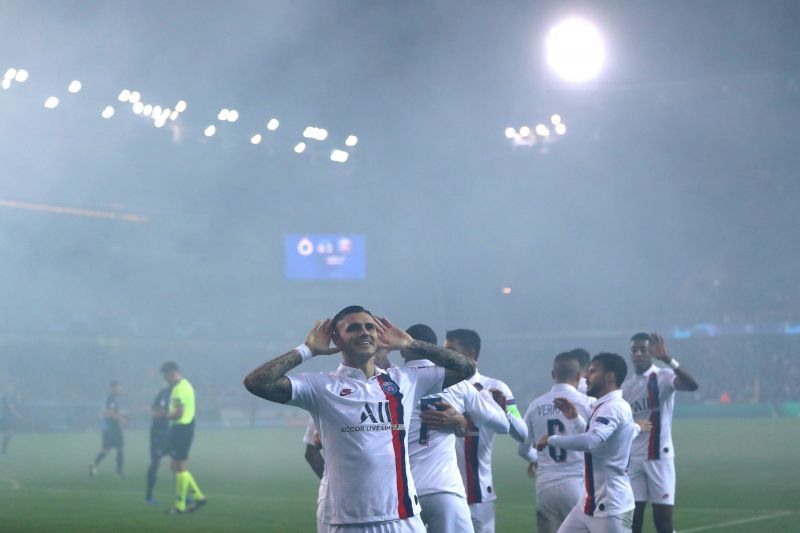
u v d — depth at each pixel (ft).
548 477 29.27
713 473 69.46
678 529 42.70
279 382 18.26
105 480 71.87
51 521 48.16
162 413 55.42
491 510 26.32
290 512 51.37
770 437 107.24
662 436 36.40
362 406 18.58
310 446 27.04
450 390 23.73
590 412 28.19
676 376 36.06
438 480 23.08
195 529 45.06
